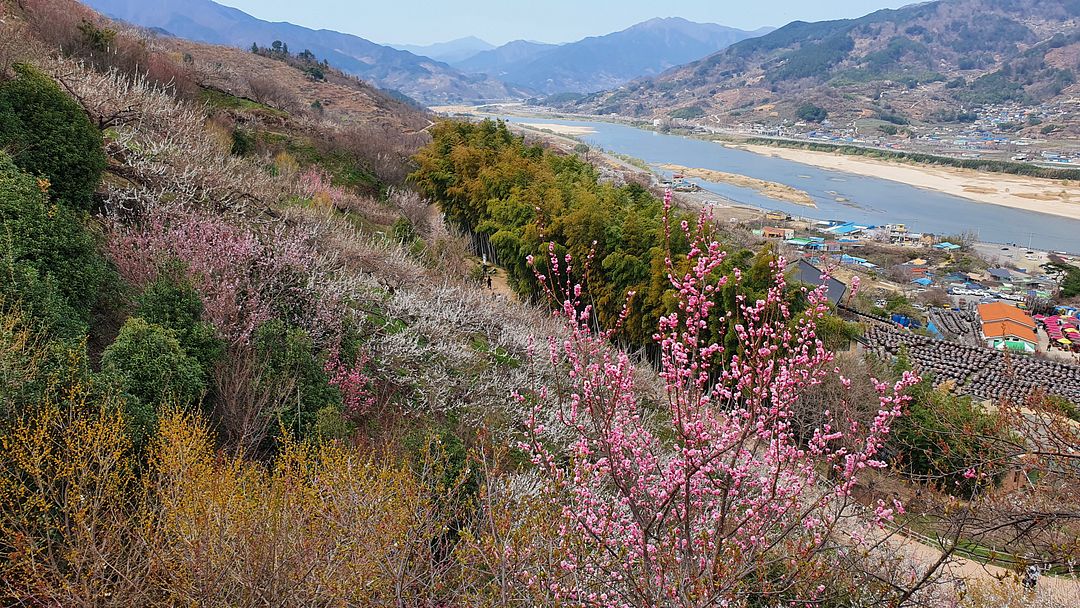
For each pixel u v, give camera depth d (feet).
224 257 32.50
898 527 19.47
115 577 16.03
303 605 15.46
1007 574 20.86
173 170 41.83
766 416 16.02
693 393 17.06
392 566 16.14
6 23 61.57
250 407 24.00
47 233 25.52
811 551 15.85
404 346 35.76
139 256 30.12
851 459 16.40
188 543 14.97
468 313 42.98
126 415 19.81
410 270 47.73
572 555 15.98
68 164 31.40
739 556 14.71
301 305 33.76
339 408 28.43
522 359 40.32
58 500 16.31
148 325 24.02
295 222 44.75
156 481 18.28
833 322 43.68
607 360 17.29
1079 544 18.94
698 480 16.20
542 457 20.08
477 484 23.12
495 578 15.30
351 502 16.74
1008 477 25.39
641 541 15.72
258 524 15.89
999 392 66.80
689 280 16.34
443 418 32.58
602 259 60.95
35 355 19.36
